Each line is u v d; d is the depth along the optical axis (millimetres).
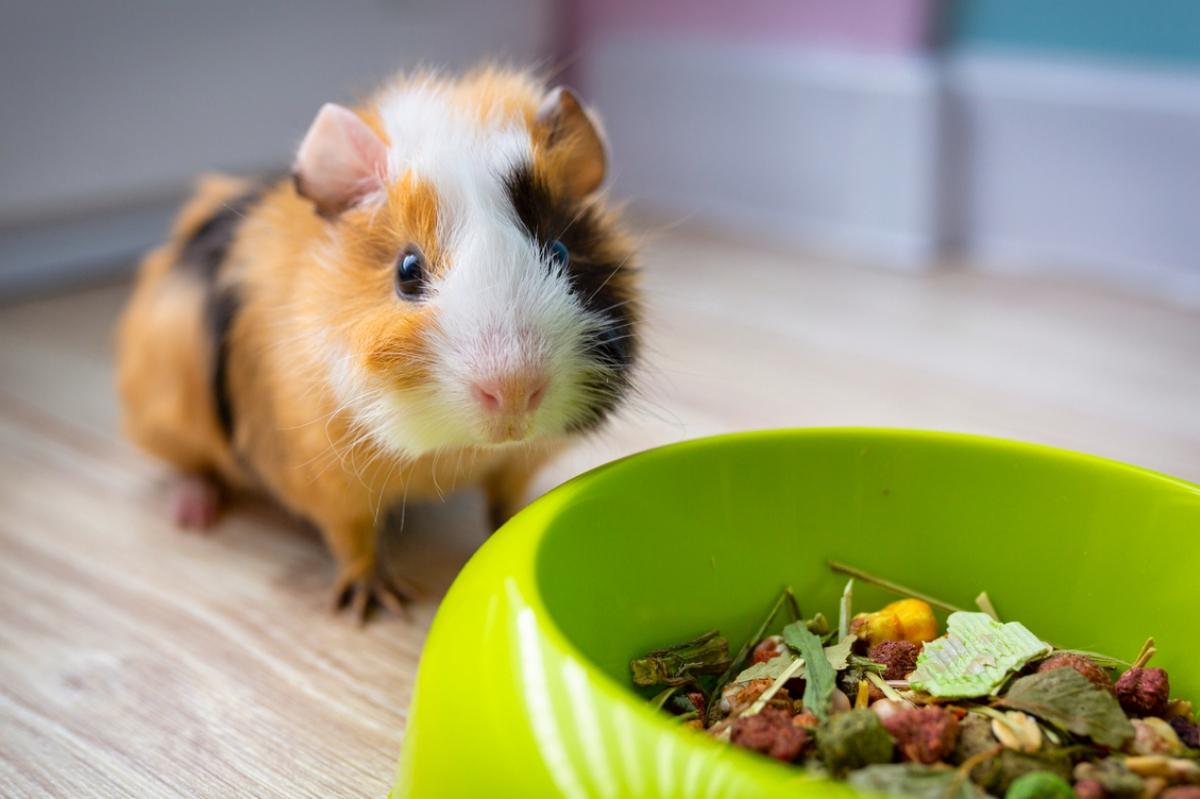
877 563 279
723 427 402
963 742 238
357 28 636
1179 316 516
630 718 211
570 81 742
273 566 344
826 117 626
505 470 327
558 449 311
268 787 266
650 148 708
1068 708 243
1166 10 536
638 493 265
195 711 286
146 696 290
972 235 616
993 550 275
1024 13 580
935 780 225
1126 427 407
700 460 271
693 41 680
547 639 224
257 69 596
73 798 262
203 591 331
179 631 313
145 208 594
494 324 268
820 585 279
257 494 381
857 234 632
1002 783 233
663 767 206
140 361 362
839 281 568
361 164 292
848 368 452
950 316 515
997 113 586
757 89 649
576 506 256
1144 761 233
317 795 264
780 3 638
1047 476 270
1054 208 584
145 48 550
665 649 266
